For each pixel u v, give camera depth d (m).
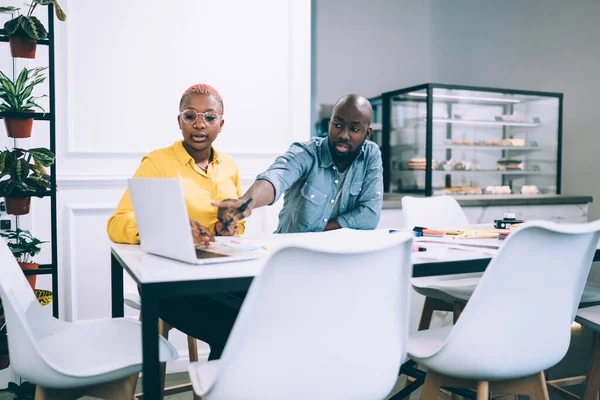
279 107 3.27
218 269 1.15
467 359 1.22
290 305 0.95
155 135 3.01
